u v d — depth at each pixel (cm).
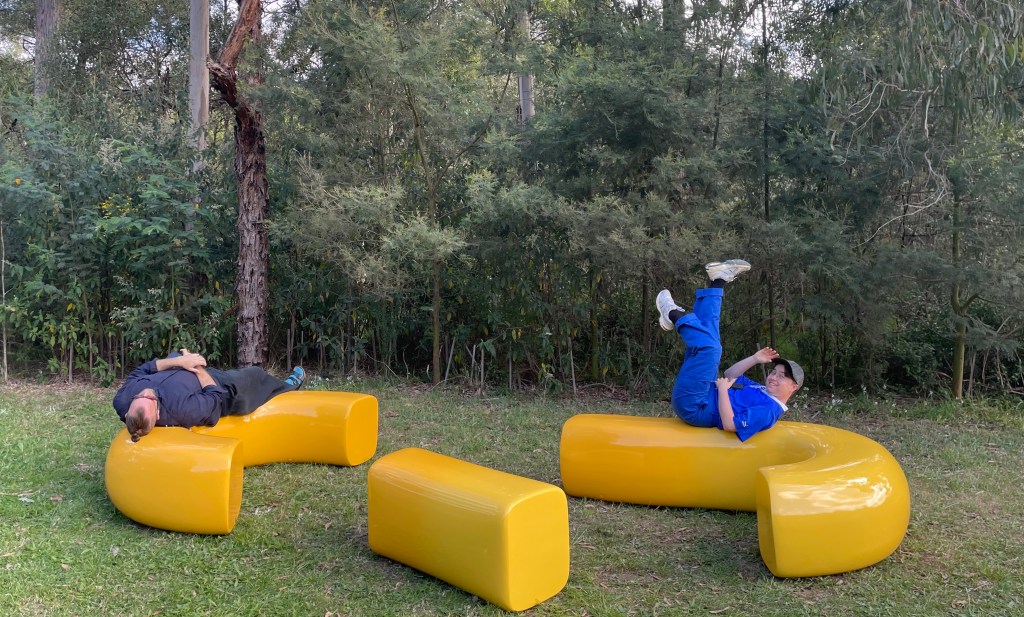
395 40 627
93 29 1305
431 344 743
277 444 448
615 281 680
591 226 606
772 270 631
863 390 658
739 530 357
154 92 973
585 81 599
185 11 1385
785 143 636
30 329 693
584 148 659
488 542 276
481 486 290
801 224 620
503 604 275
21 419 543
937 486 423
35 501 375
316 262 732
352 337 742
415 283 721
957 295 632
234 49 632
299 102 661
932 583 298
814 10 648
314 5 673
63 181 686
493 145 660
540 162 701
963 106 527
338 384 698
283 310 739
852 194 632
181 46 1404
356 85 685
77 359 702
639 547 338
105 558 313
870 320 618
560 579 291
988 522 366
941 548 332
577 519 372
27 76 1532
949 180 596
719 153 612
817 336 694
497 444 511
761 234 602
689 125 634
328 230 633
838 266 593
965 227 606
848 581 300
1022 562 318
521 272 675
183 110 863
